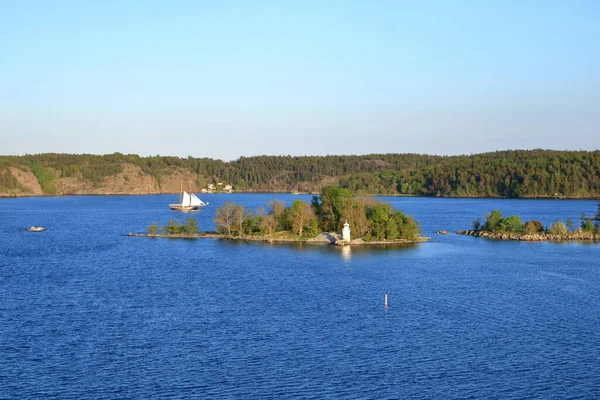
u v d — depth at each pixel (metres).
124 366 82.62
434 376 79.38
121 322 102.88
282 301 116.94
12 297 121.62
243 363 83.62
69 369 81.62
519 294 123.12
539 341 92.75
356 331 97.44
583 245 198.88
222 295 122.25
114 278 141.62
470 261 164.50
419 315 106.88
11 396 73.50
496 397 73.56
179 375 79.56
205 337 94.56
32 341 92.88
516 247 194.12
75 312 109.69
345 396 73.62
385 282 134.88
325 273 145.88
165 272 149.00
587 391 75.25
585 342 92.38
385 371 80.88
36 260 171.88
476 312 109.00
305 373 80.19
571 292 124.94
